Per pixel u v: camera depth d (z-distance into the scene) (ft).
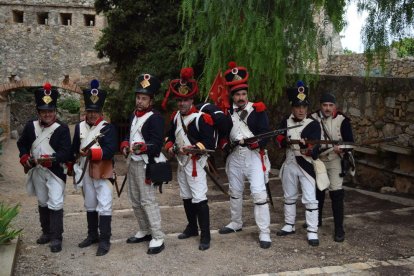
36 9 59.93
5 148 46.47
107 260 14.47
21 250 15.38
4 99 53.72
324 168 16.10
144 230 16.16
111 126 15.23
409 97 23.84
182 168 15.72
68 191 27.14
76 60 60.90
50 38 60.54
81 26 60.64
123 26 36.50
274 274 13.34
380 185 26.08
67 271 13.61
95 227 15.92
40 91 14.99
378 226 18.13
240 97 15.64
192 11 23.77
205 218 15.48
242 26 22.57
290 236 16.99
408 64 34.30
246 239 16.60
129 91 36.83
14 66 60.03
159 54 34.40
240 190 16.90
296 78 25.71
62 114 71.05
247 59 23.44
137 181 15.07
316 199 17.44
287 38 23.03
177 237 16.92
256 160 15.90
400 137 24.38
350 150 16.39
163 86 33.14
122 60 37.93
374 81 25.94
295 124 16.42
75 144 15.42
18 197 24.81
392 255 14.94
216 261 14.42
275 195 24.97
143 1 35.01
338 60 42.06
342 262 14.35
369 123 26.37
